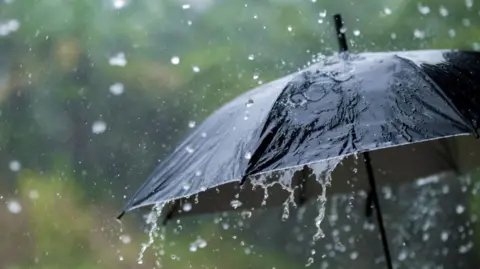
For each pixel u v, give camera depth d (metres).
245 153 2.17
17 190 6.48
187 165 2.47
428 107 2.20
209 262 5.88
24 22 6.75
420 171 3.42
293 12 6.14
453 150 3.42
